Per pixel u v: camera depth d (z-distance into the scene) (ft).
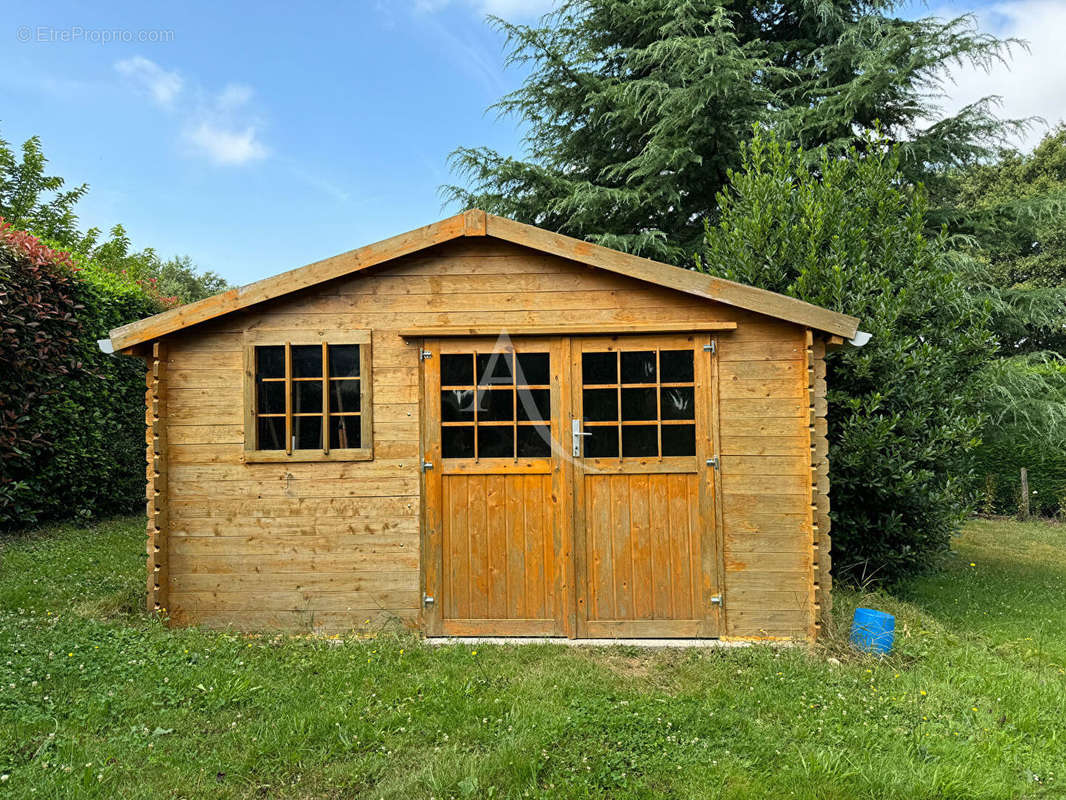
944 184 36.65
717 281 15.16
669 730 10.77
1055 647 16.03
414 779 9.32
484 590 15.75
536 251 16.03
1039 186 66.64
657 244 34.71
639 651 14.73
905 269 20.88
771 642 15.17
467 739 10.54
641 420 15.79
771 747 10.37
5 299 21.09
